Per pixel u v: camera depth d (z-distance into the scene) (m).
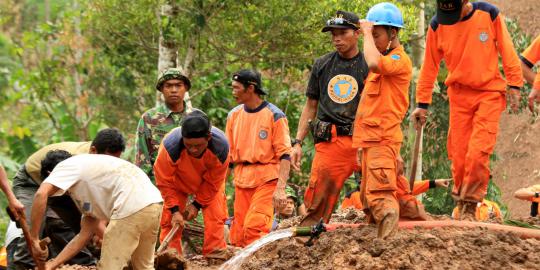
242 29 15.15
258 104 9.73
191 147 8.12
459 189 8.98
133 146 17.67
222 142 8.38
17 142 18.22
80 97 19.41
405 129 15.88
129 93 19.28
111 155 7.58
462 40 8.58
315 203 7.76
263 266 7.51
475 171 8.69
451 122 8.92
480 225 7.43
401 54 7.25
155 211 7.28
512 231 7.39
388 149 7.22
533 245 7.14
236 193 9.90
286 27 14.86
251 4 14.65
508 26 17.97
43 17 25.64
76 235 8.42
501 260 6.79
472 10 8.56
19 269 9.16
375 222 7.46
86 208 7.23
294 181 15.75
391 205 7.12
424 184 9.04
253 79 9.62
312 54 15.41
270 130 9.62
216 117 16.72
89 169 7.17
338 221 9.25
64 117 19.31
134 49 18.08
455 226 7.40
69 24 19.44
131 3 16.19
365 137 7.27
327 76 7.86
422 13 15.38
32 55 23.77
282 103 16.58
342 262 6.99
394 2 14.22
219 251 9.08
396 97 7.25
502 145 22.98
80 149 9.52
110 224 7.18
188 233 10.09
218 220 9.06
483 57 8.55
